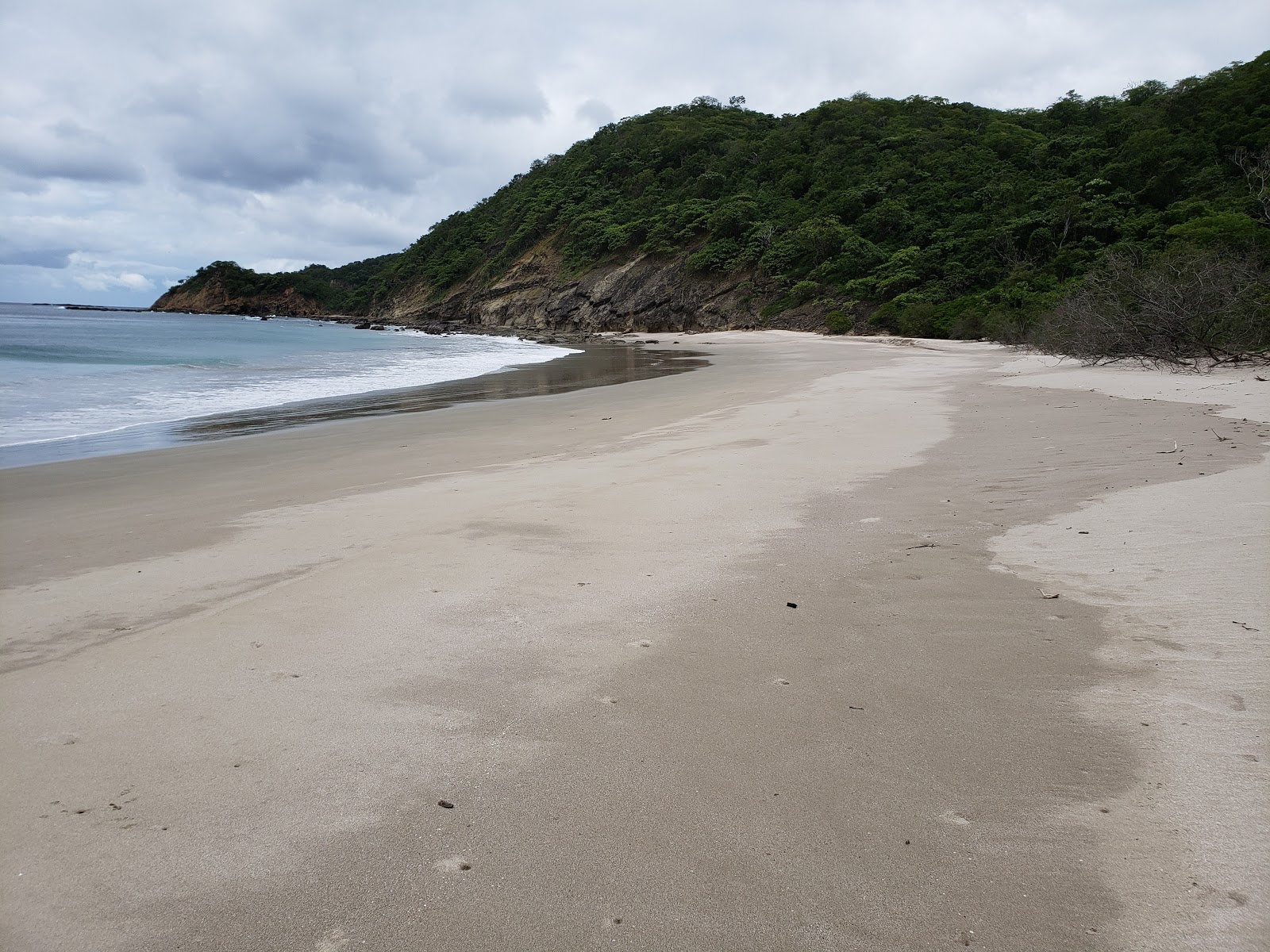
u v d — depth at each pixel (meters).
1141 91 80.94
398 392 18.25
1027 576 4.17
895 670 3.14
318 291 160.88
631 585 4.23
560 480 7.25
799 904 1.90
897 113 90.88
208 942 1.83
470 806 2.31
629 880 2.00
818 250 68.44
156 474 8.57
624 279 85.94
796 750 2.58
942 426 9.87
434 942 1.81
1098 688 2.91
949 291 54.50
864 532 5.16
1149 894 1.88
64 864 2.09
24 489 7.82
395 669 3.25
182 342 41.72
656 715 2.84
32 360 25.45
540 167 134.00
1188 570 3.96
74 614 4.06
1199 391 11.91
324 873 2.05
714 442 9.27
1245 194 46.56
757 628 3.61
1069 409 10.76
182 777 2.50
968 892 1.92
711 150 100.06
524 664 3.28
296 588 4.33
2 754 2.66
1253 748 2.42
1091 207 52.72
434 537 5.30
